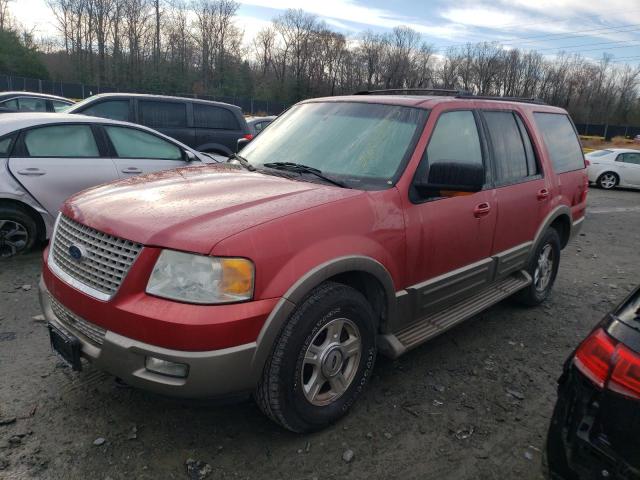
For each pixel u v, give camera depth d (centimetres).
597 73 7231
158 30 6181
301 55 7231
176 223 259
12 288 494
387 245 316
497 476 282
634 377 188
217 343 244
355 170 344
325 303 280
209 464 277
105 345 256
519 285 471
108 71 6006
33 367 360
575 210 551
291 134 402
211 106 1061
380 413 330
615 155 1847
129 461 276
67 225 299
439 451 299
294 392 279
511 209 426
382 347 338
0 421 299
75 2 5803
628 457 186
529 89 7388
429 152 352
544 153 488
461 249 378
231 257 247
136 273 251
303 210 281
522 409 346
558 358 424
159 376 250
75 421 305
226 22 6612
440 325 373
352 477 274
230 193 302
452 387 367
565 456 203
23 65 5362
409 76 7319
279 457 285
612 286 632
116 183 338
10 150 553
